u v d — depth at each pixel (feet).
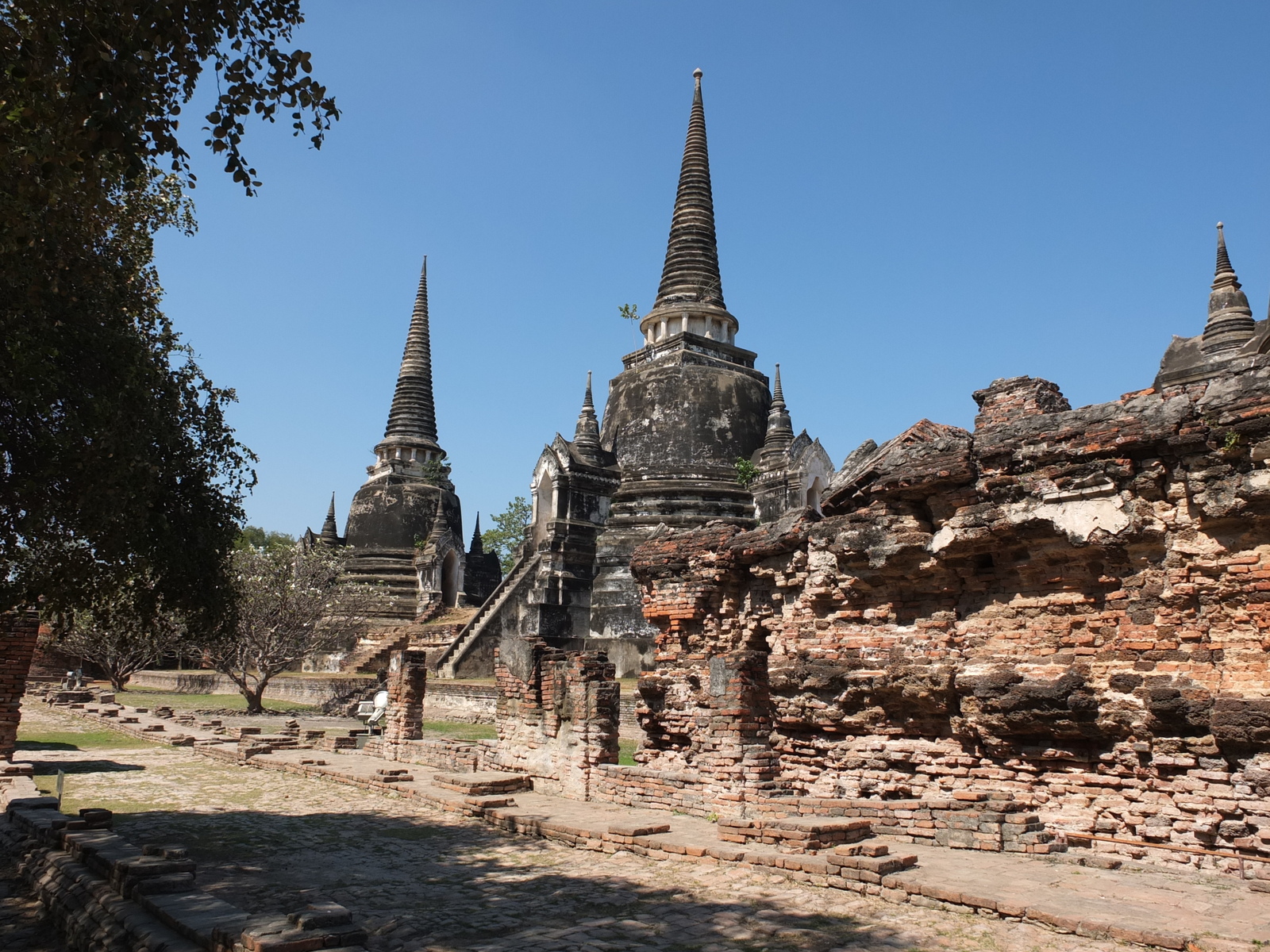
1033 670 42.09
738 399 162.61
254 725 111.96
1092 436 39.68
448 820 54.03
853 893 35.17
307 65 34.53
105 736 101.35
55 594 45.44
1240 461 35.99
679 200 180.65
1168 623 38.17
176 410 48.88
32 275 36.65
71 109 29.50
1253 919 29.48
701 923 32.32
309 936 26.16
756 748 49.39
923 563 46.09
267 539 301.63
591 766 56.65
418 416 238.27
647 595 62.54
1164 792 37.42
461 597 219.61
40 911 36.78
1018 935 29.89
